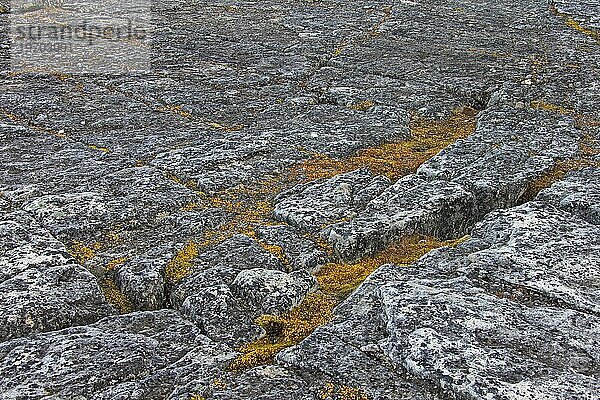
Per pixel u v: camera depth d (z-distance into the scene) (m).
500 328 6.11
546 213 8.49
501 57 18.42
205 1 27.44
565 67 17.39
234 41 20.19
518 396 5.31
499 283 6.95
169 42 19.80
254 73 16.73
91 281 7.15
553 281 6.89
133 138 12.00
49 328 6.54
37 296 6.75
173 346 6.25
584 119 13.43
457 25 22.92
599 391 5.37
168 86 15.42
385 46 19.58
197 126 12.84
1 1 25.16
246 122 13.27
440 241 8.75
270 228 8.60
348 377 5.72
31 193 9.30
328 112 13.74
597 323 6.22
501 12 25.89
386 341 6.12
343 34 21.34
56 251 7.60
